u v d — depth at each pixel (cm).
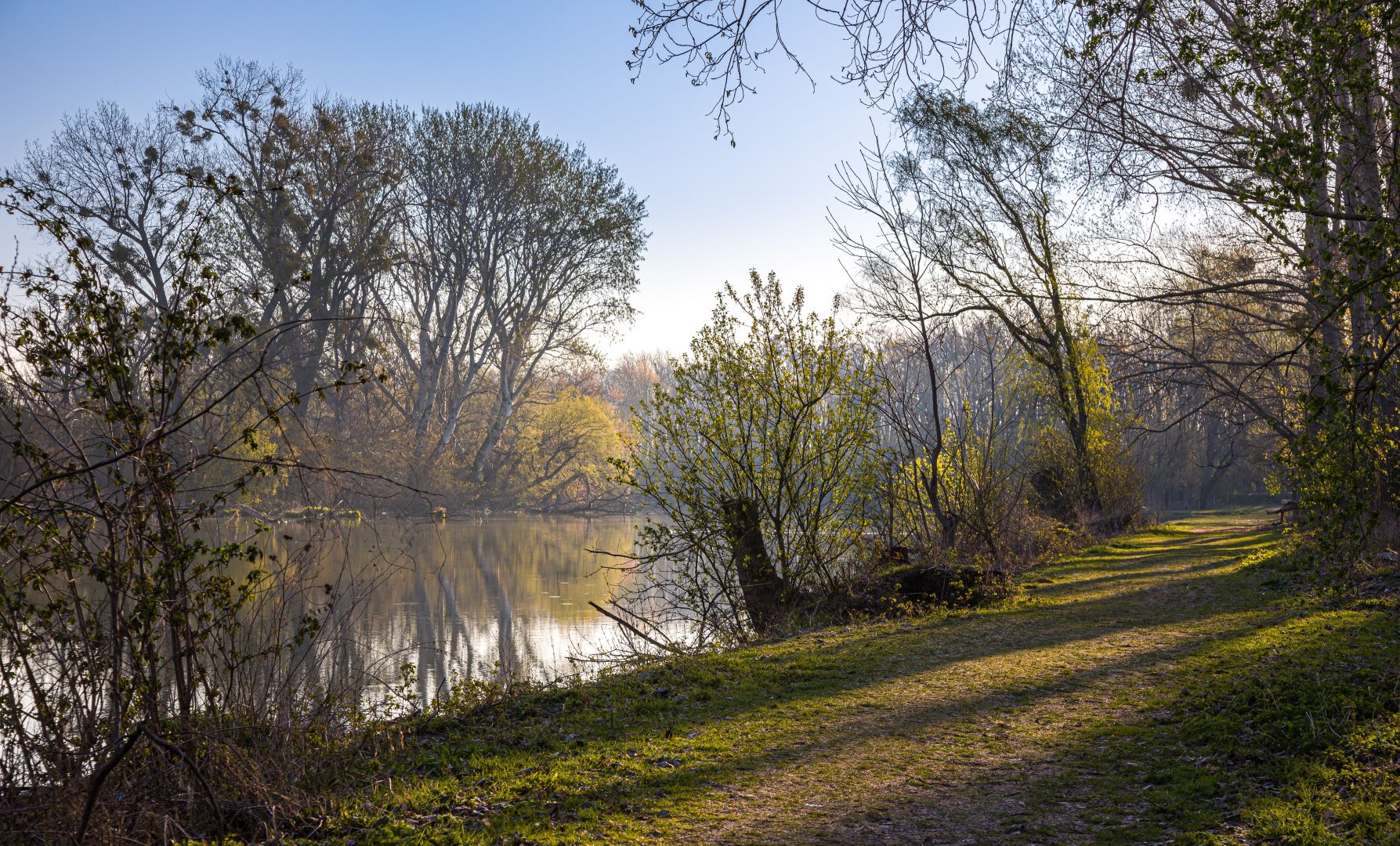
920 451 2145
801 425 1580
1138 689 841
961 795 602
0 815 556
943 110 2462
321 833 582
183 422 643
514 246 5406
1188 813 539
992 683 912
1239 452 4600
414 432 5225
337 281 4456
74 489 634
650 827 556
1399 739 577
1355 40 822
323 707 774
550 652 1705
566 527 5247
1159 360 2336
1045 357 2773
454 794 629
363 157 4409
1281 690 721
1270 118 1034
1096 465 2881
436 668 1545
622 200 5388
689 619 1574
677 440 1552
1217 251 2334
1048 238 2580
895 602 1469
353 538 3866
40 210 653
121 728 627
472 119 5209
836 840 532
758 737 758
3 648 625
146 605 621
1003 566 1970
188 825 598
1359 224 1129
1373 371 766
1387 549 1341
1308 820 487
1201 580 1591
